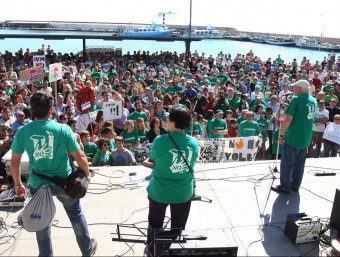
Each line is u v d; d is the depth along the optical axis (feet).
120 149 21.53
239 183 17.66
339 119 29.71
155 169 11.05
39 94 9.82
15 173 10.31
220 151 26.81
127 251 12.26
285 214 14.85
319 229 12.82
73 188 10.12
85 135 22.17
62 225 13.80
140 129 27.25
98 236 13.12
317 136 32.32
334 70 75.41
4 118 29.07
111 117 29.22
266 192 16.76
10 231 13.37
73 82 43.65
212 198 16.10
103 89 37.58
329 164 20.67
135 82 44.88
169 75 57.82
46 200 10.04
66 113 31.04
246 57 84.53
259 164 20.24
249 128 29.12
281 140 15.85
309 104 15.21
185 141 10.64
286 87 41.73
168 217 14.35
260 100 37.60
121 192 16.48
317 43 199.82
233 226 13.92
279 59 79.05
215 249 11.01
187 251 10.92
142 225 13.91
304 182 18.01
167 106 34.86
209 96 38.47
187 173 10.94
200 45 197.67
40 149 9.81
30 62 68.74
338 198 12.92
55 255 11.98
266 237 13.21
